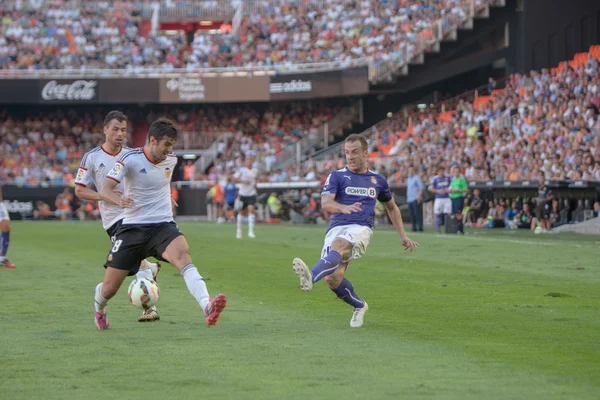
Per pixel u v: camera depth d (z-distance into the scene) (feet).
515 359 32.22
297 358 32.63
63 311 46.88
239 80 214.28
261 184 179.83
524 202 132.67
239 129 230.48
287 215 176.76
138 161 38.22
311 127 225.15
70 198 202.28
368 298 51.49
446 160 156.25
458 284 58.49
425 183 152.87
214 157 217.36
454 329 39.63
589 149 130.52
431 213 153.89
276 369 30.60
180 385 28.27
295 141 219.61
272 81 212.64
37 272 69.62
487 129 157.79
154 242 38.42
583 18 169.68
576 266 69.97
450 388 27.40
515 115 154.71
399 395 26.53
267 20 226.17
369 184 40.40
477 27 175.42
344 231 39.73
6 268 73.10
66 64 225.15
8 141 225.97
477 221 141.69
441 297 51.72
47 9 231.71
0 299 52.31
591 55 156.87
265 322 42.19
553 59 172.65
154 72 220.84
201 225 158.20
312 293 54.60
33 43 226.17
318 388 27.58
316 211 169.17
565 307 46.85
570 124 139.44
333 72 205.16
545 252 83.76
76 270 71.36
